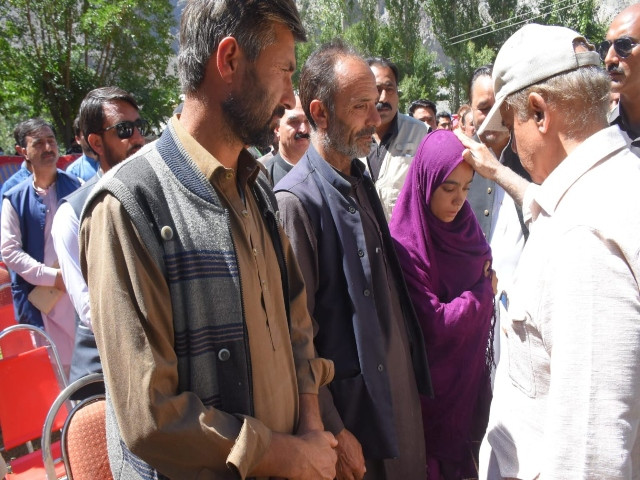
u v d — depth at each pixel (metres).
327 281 1.90
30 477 2.52
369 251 1.97
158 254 1.18
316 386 1.56
